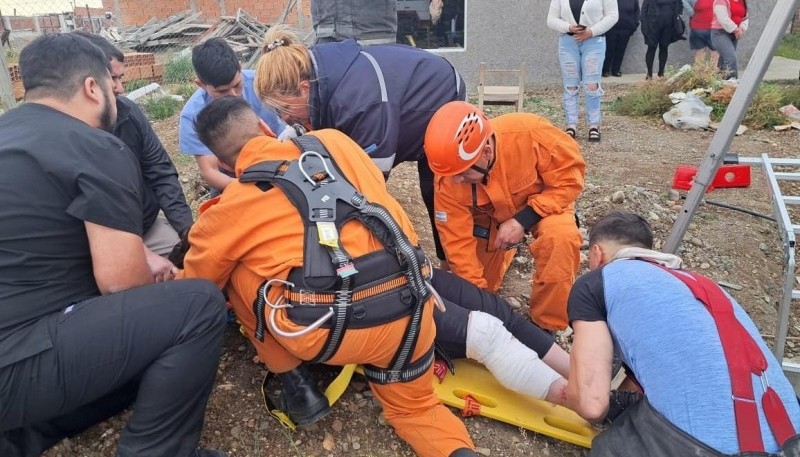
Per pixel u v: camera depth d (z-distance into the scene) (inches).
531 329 104.0
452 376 105.7
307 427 96.2
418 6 388.5
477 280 114.7
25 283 72.7
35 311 73.2
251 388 102.9
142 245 79.4
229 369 106.8
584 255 155.7
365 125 104.4
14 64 291.9
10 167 72.4
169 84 378.3
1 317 71.3
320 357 81.0
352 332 77.6
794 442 69.5
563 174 111.3
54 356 71.2
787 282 114.4
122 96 120.6
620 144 246.8
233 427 95.6
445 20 390.3
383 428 97.2
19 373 70.3
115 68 115.0
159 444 77.8
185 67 388.5
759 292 147.3
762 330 135.8
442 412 90.5
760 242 166.7
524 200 115.7
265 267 78.7
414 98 111.0
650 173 211.2
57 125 75.7
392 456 92.8
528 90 381.1
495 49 386.9
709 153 131.1
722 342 74.2
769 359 75.5
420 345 84.0
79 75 80.4
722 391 71.3
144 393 76.5
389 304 78.7
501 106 326.3
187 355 76.8
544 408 99.7
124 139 119.0
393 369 84.8
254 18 573.0
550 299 115.3
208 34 542.6
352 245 78.2
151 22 630.5
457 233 114.2
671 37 352.5
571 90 251.0
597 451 81.4
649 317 77.7
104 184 74.2
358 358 81.4
